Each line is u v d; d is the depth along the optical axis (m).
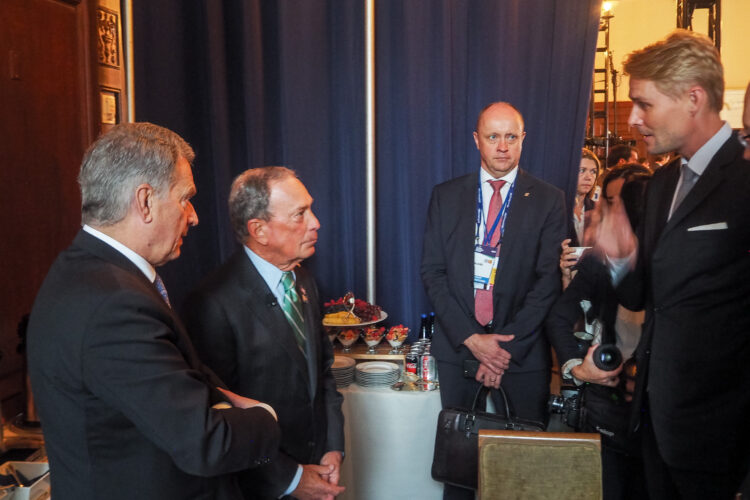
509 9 2.89
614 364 1.66
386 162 3.07
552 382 2.87
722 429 1.38
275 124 3.06
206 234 3.04
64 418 1.07
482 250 2.50
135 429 1.09
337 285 3.15
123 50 2.50
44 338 1.08
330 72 3.05
